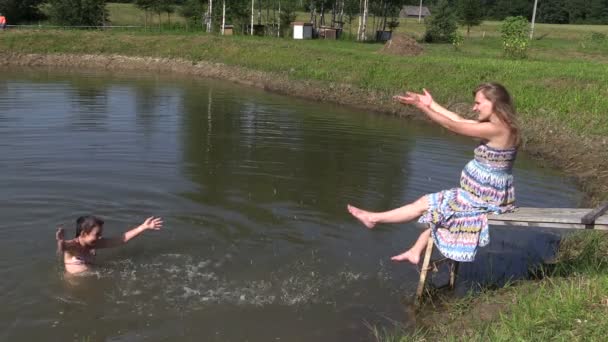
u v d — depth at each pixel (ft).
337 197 27.35
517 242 23.16
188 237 21.90
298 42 108.06
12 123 41.96
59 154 33.06
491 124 15.20
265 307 17.12
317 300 17.69
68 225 22.53
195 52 95.50
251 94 65.92
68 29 117.60
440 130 47.70
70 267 18.83
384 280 19.21
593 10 254.27
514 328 13.93
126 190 26.91
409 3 288.92
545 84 54.70
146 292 17.69
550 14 263.29
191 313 16.60
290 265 19.93
